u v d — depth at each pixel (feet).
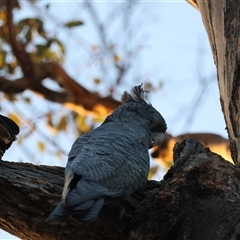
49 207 26.07
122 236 26.78
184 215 24.66
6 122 29.14
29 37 61.26
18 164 27.48
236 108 29.07
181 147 28.55
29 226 26.50
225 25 31.32
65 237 26.78
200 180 24.95
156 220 25.22
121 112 32.27
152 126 31.94
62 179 27.30
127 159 26.00
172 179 26.00
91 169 24.13
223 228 23.66
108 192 24.16
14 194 25.89
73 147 26.21
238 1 30.99
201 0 36.22
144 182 26.81
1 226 27.17
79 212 22.29
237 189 24.61
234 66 29.40
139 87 34.42
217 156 26.68
